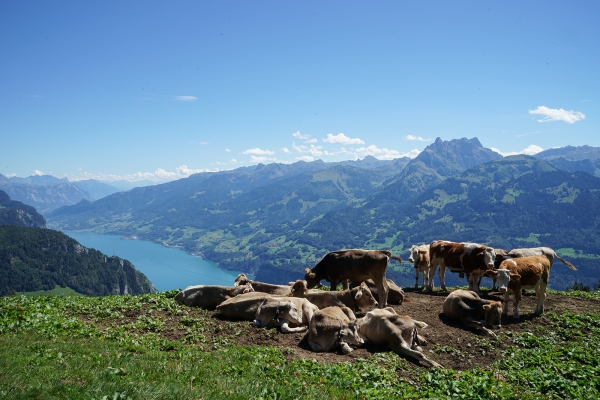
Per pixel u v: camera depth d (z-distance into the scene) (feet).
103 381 24.95
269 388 27.07
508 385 33.17
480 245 65.51
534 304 60.59
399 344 39.32
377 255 55.01
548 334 48.06
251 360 33.58
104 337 37.37
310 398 26.09
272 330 43.91
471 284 66.90
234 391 25.98
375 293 57.26
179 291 59.72
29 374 24.82
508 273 52.26
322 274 58.08
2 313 41.24
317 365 33.50
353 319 45.96
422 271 77.10
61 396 22.48
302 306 46.68
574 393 32.86
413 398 29.27
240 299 48.42
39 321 39.58
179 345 36.96
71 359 29.04
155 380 27.07
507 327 49.98
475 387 31.50
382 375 32.83
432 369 36.11
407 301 59.41
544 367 38.14
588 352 41.63
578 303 61.98
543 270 54.65
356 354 38.93
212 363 31.94
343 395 27.71
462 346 43.45
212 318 48.08
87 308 48.49
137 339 37.70
